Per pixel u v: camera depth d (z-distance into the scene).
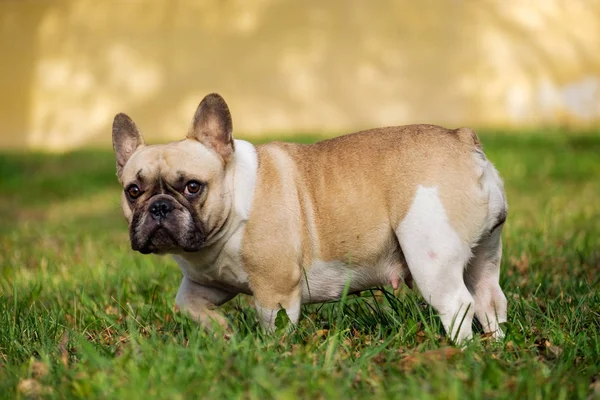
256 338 6.25
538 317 7.04
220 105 6.62
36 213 17.39
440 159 6.50
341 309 6.43
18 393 5.43
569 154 20.83
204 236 6.48
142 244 6.46
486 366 5.42
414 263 6.40
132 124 7.06
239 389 5.14
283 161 6.84
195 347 5.67
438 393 4.90
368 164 6.71
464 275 6.89
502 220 6.62
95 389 5.27
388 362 5.62
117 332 6.96
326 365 5.53
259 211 6.59
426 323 6.26
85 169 22.86
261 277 6.64
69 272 9.97
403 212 6.47
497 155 20.25
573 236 10.40
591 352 5.96
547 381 5.25
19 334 6.92
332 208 6.68
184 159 6.50
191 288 7.15
